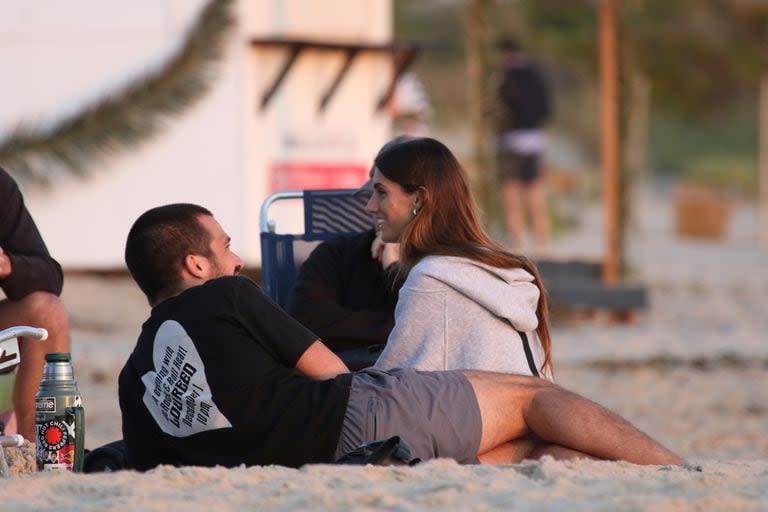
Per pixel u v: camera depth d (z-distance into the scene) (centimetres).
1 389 1809
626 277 4762
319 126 4438
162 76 4097
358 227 2206
